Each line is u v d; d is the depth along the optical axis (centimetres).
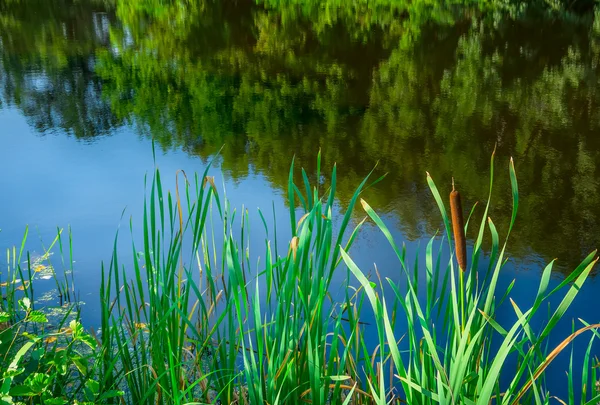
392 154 796
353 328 200
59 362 191
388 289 407
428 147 823
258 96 1151
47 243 485
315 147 826
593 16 1984
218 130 909
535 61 1392
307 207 200
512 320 376
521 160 761
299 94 1167
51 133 876
